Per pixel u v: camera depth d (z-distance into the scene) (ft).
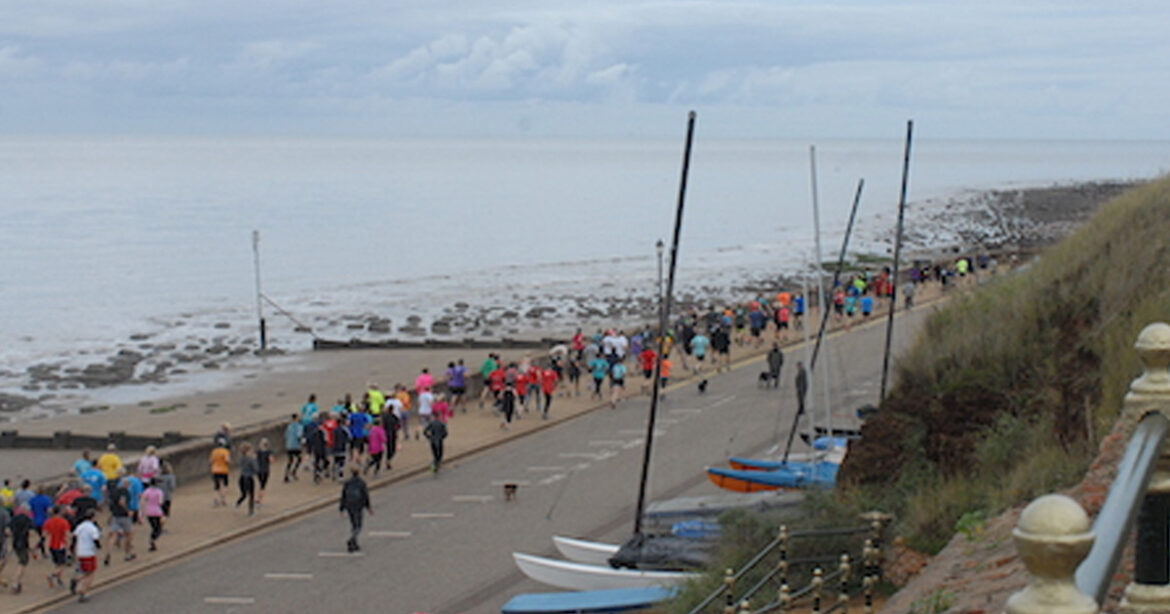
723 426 115.85
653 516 77.71
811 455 91.61
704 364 153.69
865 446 63.72
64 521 74.38
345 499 80.48
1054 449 52.13
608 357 138.51
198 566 78.02
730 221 555.69
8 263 356.38
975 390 61.67
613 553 73.05
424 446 112.37
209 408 150.51
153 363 191.83
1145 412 13.05
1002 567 38.04
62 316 258.98
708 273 336.49
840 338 163.22
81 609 70.13
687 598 57.16
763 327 166.50
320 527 87.10
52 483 87.40
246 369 181.98
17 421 145.28
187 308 271.69
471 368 166.30
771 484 82.58
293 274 340.59
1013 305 65.92
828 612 48.44
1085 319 61.46
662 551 68.44
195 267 352.49
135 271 341.21
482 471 102.99
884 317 178.91
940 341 67.05
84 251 390.63
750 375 144.05
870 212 597.93
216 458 92.07
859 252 393.70
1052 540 7.68
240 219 524.11
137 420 143.54
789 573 55.47
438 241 441.68
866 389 126.11
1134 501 9.98
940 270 216.74
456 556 78.69
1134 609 12.51
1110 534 9.35
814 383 131.54
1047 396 58.70
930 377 64.39
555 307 263.08
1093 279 63.16
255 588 73.20
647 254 402.11
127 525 78.79
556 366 138.41
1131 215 69.56
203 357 196.95
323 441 99.25
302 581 74.33
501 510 90.02
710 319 169.99
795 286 290.35
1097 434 49.19
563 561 70.03
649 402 131.13
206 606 70.18
